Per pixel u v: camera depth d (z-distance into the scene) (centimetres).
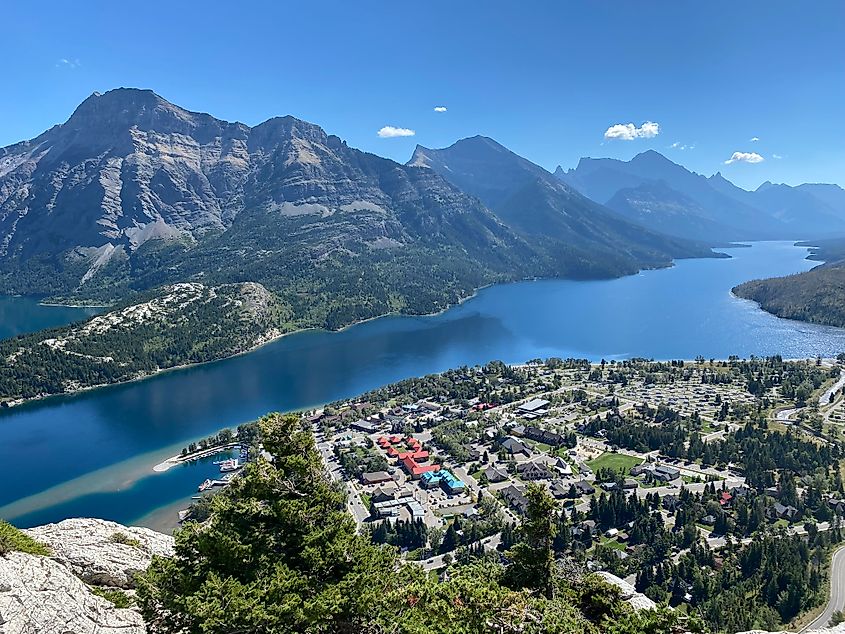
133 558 4253
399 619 3609
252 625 3181
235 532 3825
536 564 4750
